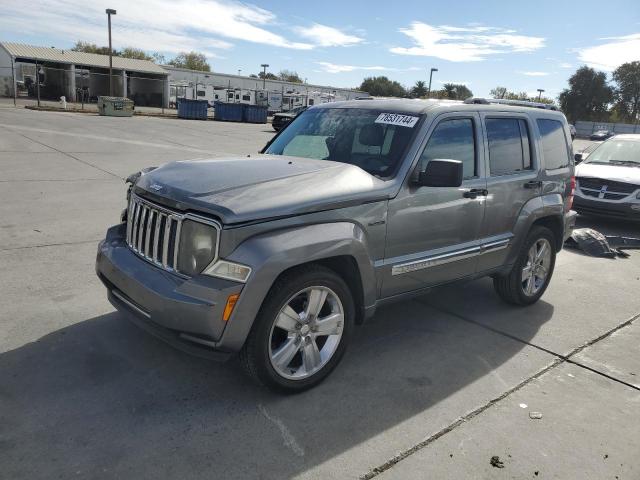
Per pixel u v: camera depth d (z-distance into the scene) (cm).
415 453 300
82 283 511
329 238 331
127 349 390
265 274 303
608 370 414
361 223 357
